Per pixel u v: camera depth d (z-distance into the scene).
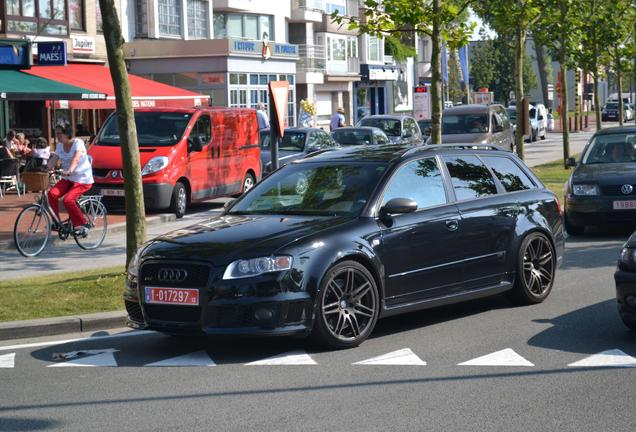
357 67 68.75
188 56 47.50
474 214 10.57
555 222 11.64
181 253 9.03
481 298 11.78
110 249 17.73
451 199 10.50
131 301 9.37
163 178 22.30
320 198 10.04
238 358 8.95
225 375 8.32
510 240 10.95
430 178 10.44
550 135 66.88
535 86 90.56
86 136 35.06
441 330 10.00
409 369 8.38
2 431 6.83
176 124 23.41
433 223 10.10
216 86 47.75
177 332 9.00
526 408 7.09
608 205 17.03
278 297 8.78
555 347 9.09
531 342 9.32
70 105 33.56
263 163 27.23
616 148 18.38
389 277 9.65
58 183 17.34
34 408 7.42
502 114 35.75
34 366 8.84
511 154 11.70
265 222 9.59
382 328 10.20
